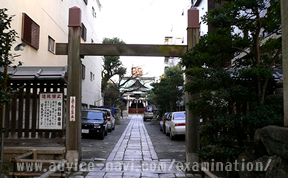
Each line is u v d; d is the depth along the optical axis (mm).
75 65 7336
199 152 5188
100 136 13398
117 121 26062
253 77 4902
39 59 11305
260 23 5051
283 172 3414
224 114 4840
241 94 4688
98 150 9828
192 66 5648
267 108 4586
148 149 10266
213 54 5297
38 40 11023
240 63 5695
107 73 34375
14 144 7340
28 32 9914
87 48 7414
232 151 4699
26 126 7172
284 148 3498
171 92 22047
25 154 5480
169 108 23656
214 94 4734
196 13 7551
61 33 14656
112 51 7473
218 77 4941
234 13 5066
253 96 4746
